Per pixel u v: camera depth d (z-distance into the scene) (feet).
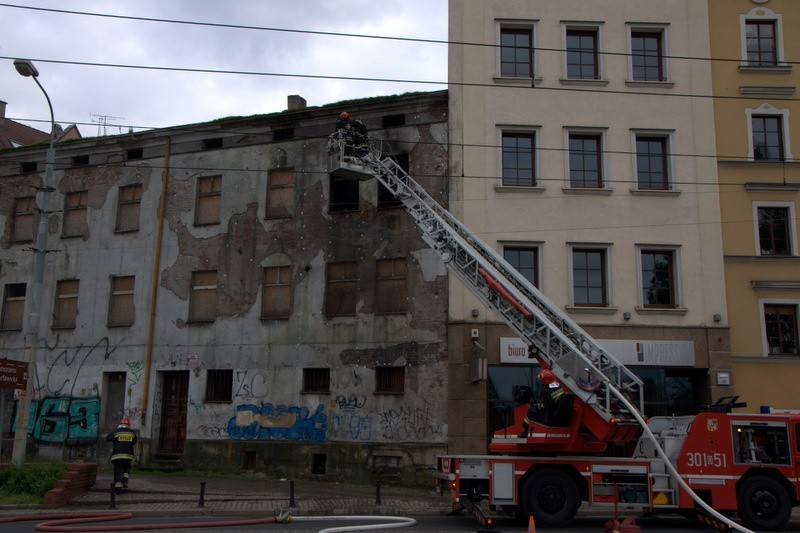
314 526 43.24
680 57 74.23
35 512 48.06
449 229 54.03
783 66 76.48
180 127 84.94
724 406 48.37
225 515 49.39
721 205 73.77
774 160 74.74
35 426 83.20
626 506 45.21
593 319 70.49
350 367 73.46
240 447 75.10
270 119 81.61
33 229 90.33
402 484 68.90
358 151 61.36
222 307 79.51
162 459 78.18
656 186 74.79
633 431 45.75
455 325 70.28
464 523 46.21
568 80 75.20
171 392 80.64
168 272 82.58
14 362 54.85
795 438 46.01
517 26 77.15
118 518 45.80
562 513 44.42
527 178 74.43
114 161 88.02
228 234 81.20
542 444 45.57
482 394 68.44
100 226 86.84
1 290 89.51
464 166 73.36
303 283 77.15
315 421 73.41
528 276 72.43
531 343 48.62
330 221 77.56
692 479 45.11
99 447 80.33
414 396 70.69
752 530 44.80
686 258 72.33
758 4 77.87
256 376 76.48
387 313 73.31
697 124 75.00
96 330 83.87
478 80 75.20
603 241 72.23
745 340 71.31
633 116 74.95
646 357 69.51
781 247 73.87
